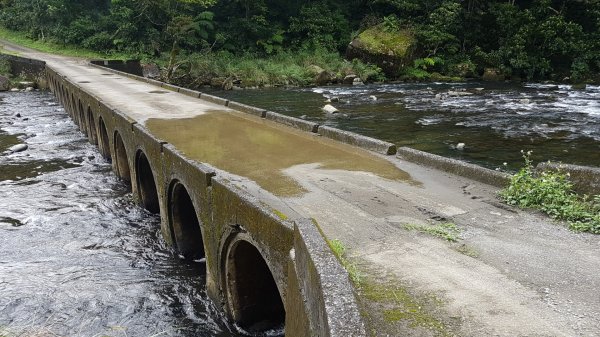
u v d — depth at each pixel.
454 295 4.93
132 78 29.09
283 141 12.49
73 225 13.00
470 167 9.21
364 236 6.54
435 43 47.19
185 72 40.06
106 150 19.08
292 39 51.16
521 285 5.12
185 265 11.02
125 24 45.44
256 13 50.28
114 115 15.58
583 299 4.81
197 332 8.52
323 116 24.73
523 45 44.56
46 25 50.44
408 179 9.19
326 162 10.46
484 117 23.69
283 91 36.75
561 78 43.97
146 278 10.35
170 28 42.44
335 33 52.47
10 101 33.06
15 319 8.70
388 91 35.84
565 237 6.41
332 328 3.61
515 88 36.53
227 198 7.79
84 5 52.41
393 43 45.28
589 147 17.44
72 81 26.12
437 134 20.12
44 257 11.18
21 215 13.55
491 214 7.30
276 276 6.36
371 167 10.05
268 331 8.71
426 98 31.09
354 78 42.97
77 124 24.84
